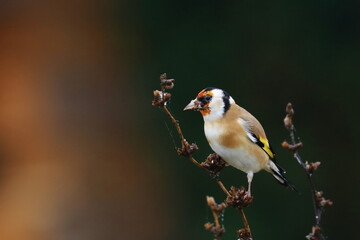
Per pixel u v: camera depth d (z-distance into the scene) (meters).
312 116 15.16
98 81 14.05
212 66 14.83
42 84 13.62
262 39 15.02
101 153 13.77
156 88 14.52
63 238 13.24
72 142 13.62
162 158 14.27
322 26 15.09
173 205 14.27
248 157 8.62
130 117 14.23
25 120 13.43
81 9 14.02
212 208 5.54
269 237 14.10
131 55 14.54
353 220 15.05
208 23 14.93
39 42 13.70
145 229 14.04
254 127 8.64
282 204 14.26
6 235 13.13
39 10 13.72
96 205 13.58
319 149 15.15
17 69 13.53
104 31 14.27
